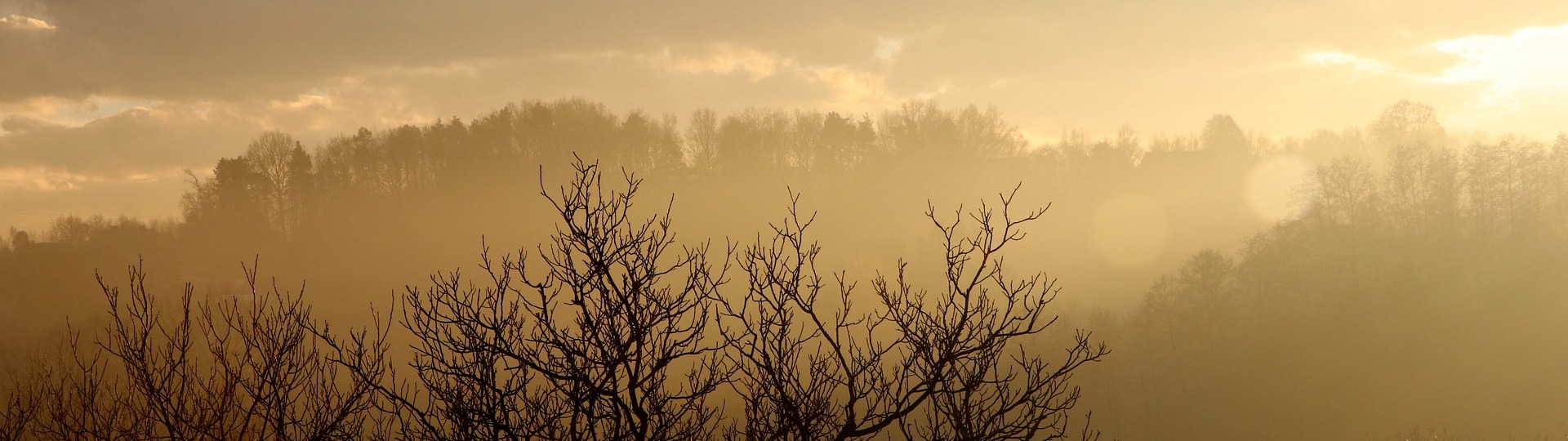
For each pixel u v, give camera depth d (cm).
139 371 556
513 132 8475
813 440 546
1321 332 4625
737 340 545
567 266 504
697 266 537
